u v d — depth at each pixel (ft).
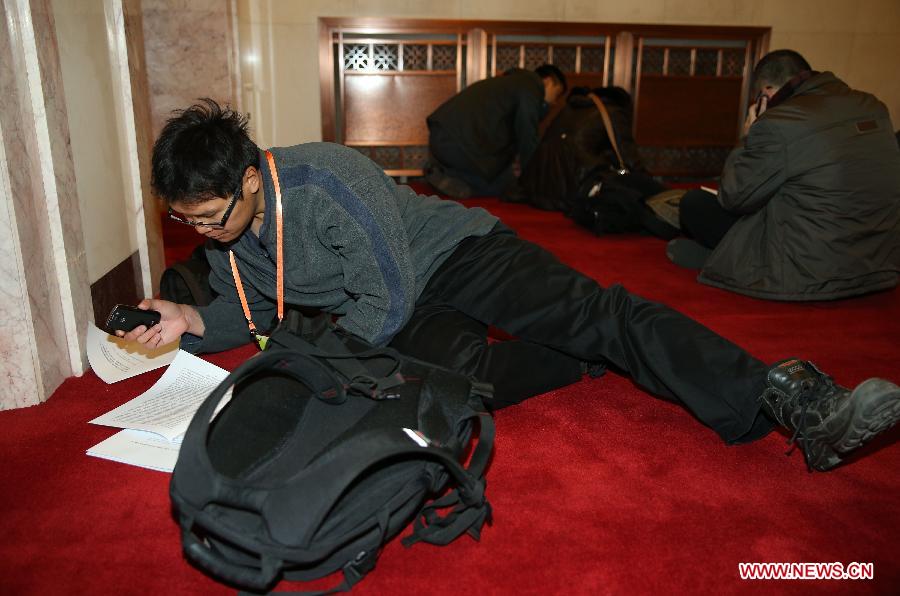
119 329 6.57
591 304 6.20
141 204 9.62
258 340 6.94
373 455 4.01
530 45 23.68
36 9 6.66
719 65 24.81
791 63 11.05
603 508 5.32
